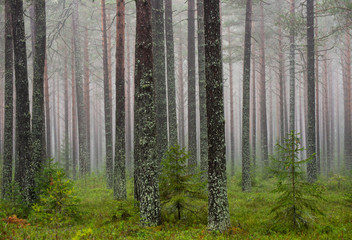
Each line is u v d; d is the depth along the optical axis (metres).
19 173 11.11
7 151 13.47
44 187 10.50
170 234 7.89
